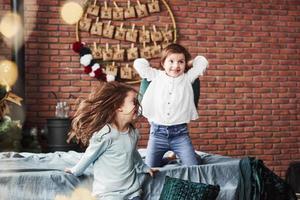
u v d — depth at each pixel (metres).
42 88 5.34
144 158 3.73
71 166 3.24
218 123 5.83
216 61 5.81
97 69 5.38
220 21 5.82
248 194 3.36
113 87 2.95
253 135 5.96
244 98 5.92
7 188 2.85
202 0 5.75
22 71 4.99
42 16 5.29
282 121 6.07
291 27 6.09
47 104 5.35
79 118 2.94
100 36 5.47
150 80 3.51
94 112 2.91
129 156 2.93
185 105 3.46
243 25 5.90
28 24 5.21
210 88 5.80
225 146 5.86
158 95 3.46
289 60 6.09
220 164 3.42
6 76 3.87
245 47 5.91
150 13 5.59
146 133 5.61
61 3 5.34
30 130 4.99
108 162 2.89
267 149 6.01
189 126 5.73
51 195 2.90
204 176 3.34
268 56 6.00
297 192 5.16
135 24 5.56
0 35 4.80
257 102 5.97
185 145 3.46
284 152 6.08
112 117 2.91
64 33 5.38
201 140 5.77
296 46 6.08
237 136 5.90
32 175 2.90
